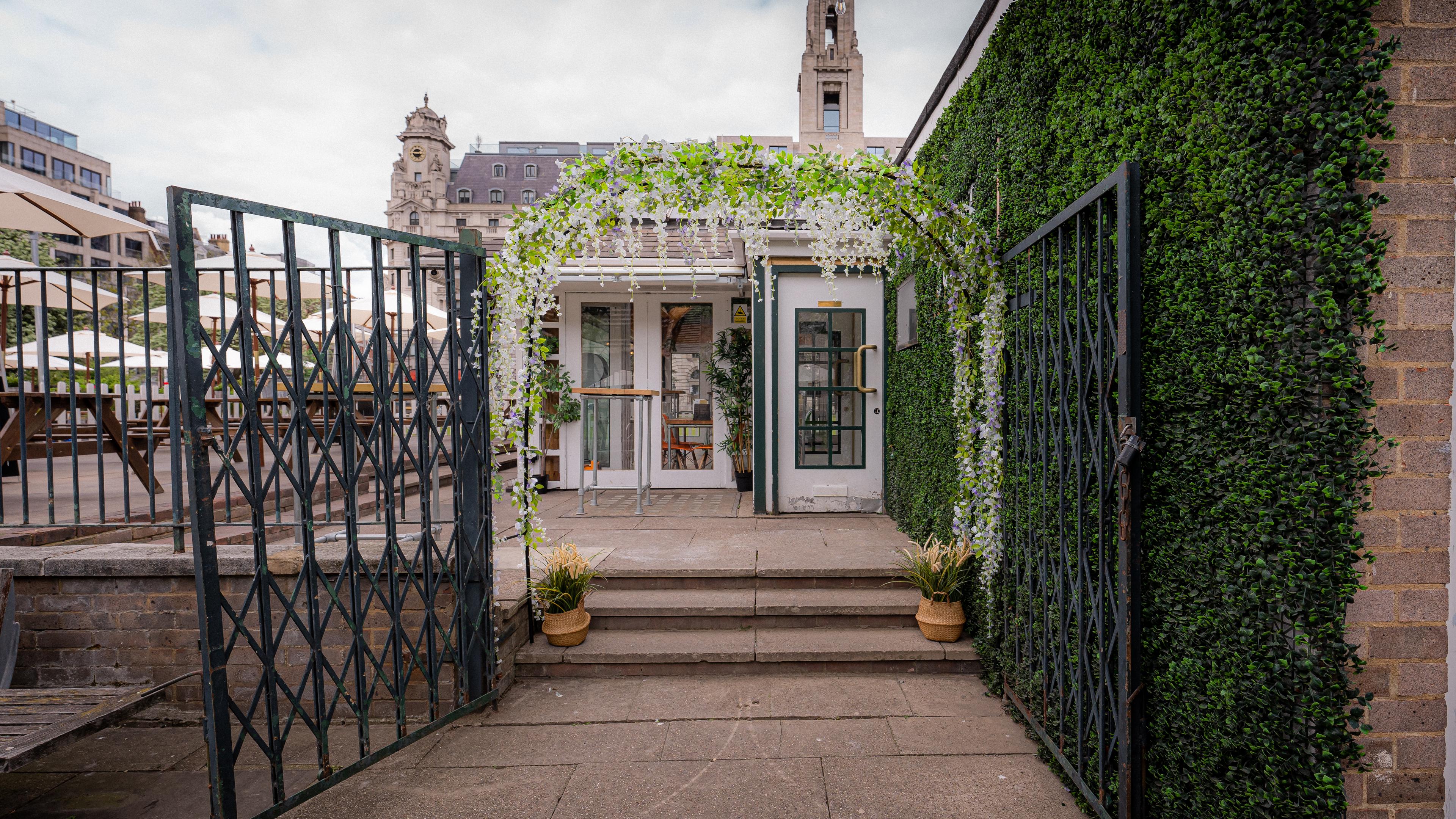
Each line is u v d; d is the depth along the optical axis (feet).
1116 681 6.70
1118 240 5.97
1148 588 6.16
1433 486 4.67
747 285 21.13
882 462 19.22
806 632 11.67
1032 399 8.54
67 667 9.71
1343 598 4.38
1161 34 5.77
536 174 223.51
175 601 9.68
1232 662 4.98
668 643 11.16
